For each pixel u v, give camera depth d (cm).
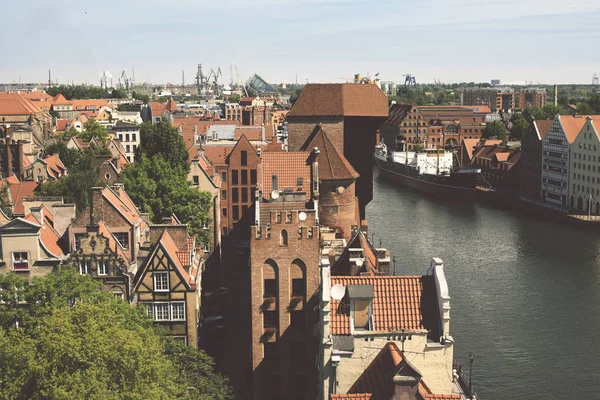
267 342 7462
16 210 12738
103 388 5088
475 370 9412
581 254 15775
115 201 9106
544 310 11769
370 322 5394
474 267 14525
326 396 5328
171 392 5644
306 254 7325
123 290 7900
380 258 8375
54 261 7775
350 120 13650
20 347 5200
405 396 4191
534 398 8694
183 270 8106
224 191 14438
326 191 11788
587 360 9750
